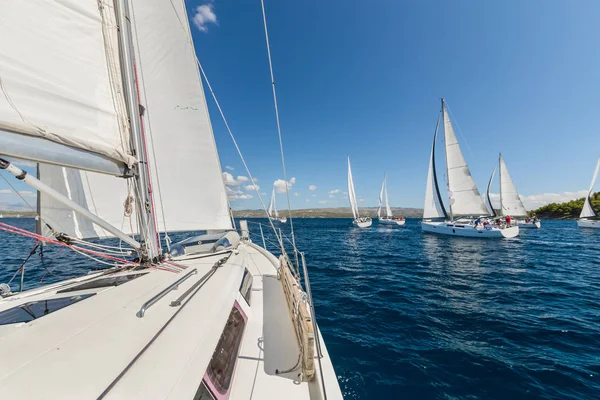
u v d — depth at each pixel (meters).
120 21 2.39
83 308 1.65
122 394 0.97
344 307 6.99
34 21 1.74
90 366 1.09
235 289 2.40
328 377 2.18
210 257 3.62
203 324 1.57
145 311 1.62
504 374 4.12
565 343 5.10
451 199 28.19
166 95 4.70
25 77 1.68
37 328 1.38
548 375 4.10
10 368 1.04
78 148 1.95
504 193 34.03
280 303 3.39
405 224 53.66
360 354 4.64
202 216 5.18
